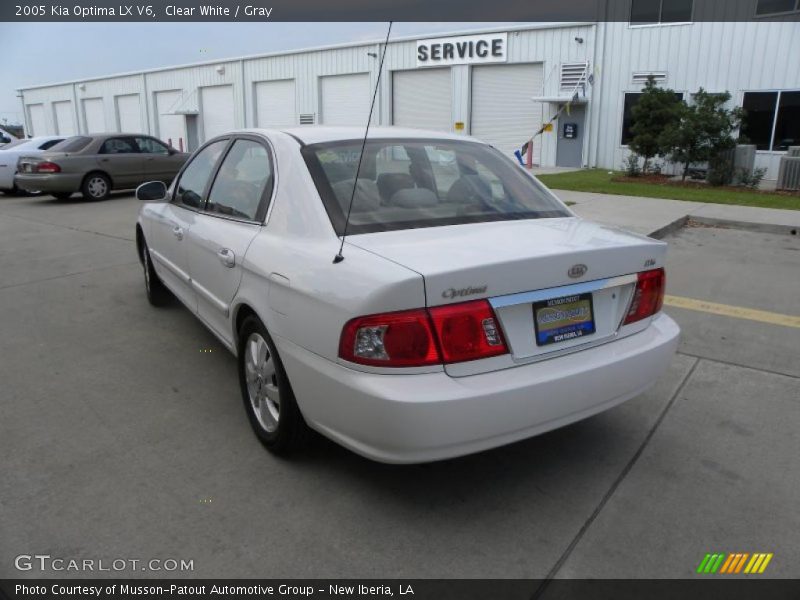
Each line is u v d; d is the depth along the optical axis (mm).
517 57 22469
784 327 5129
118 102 39688
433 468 3059
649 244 2900
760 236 9195
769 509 2748
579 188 14227
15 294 6176
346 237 2746
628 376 2795
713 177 15406
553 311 2605
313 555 2441
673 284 6477
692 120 15008
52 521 2619
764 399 3826
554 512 2719
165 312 5547
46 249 8430
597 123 21094
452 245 2631
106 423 3484
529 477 2990
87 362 4383
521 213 3283
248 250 3133
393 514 2693
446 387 2342
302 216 2949
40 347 4684
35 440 3291
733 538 2559
